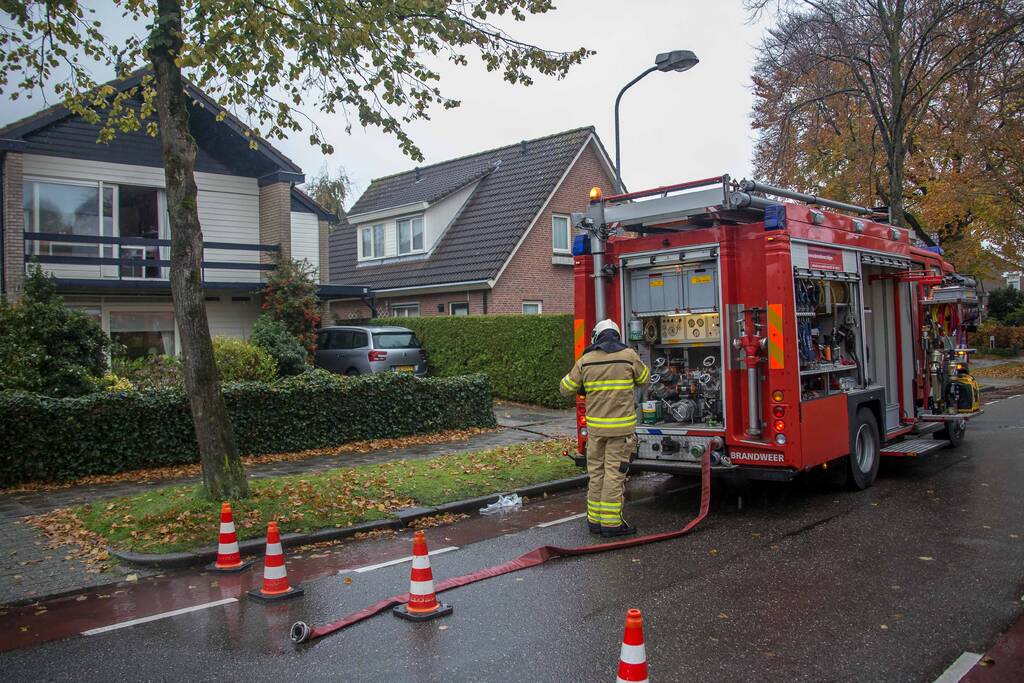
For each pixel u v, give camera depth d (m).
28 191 16.09
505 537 7.55
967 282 12.54
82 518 7.91
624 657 3.33
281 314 17.77
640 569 6.28
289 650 4.77
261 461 11.34
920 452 9.74
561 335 17.44
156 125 10.14
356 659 4.59
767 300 7.69
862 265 9.27
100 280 15.58
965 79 17.94
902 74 19.64
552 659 4.52
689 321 8.40
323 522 7.78
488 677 4.30
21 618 5.53
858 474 8.98
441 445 12.80
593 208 8.68
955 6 17.03
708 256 8.06
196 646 4.89
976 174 22.67
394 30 8.82
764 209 7.76
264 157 18.62
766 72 21.61
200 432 8.03
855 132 22.94
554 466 10.39
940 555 6.47
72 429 9.98
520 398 18.20
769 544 6.93
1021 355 36.47
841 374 8.85
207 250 18.55
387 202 28.38
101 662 4.67
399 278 24.72
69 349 11.84
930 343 11.76
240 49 8.56
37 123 15.51
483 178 26.69
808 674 4.27
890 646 4.64
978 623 5.00
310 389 12.23
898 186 19.12
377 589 5.98
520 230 23.05
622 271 8.71
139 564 6.68
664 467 8.27
